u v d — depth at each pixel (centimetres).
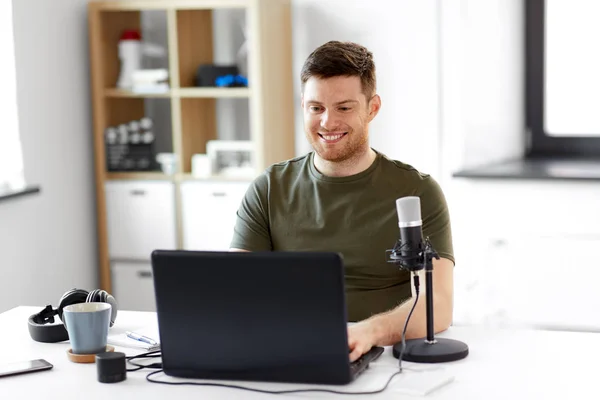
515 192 416
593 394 176
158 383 190
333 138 238
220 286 186
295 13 460
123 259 458
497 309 425
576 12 468
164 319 191
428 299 203
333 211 247
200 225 444
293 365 186
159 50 463
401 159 454
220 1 423
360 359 196
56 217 439
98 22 446
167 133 485
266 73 427
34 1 421
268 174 258
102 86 450
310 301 182
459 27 427
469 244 427
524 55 482
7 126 412
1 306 399
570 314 413
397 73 449
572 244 409
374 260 245
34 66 422
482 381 185
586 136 477
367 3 450
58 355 212
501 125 466
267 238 256
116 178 455
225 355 189
